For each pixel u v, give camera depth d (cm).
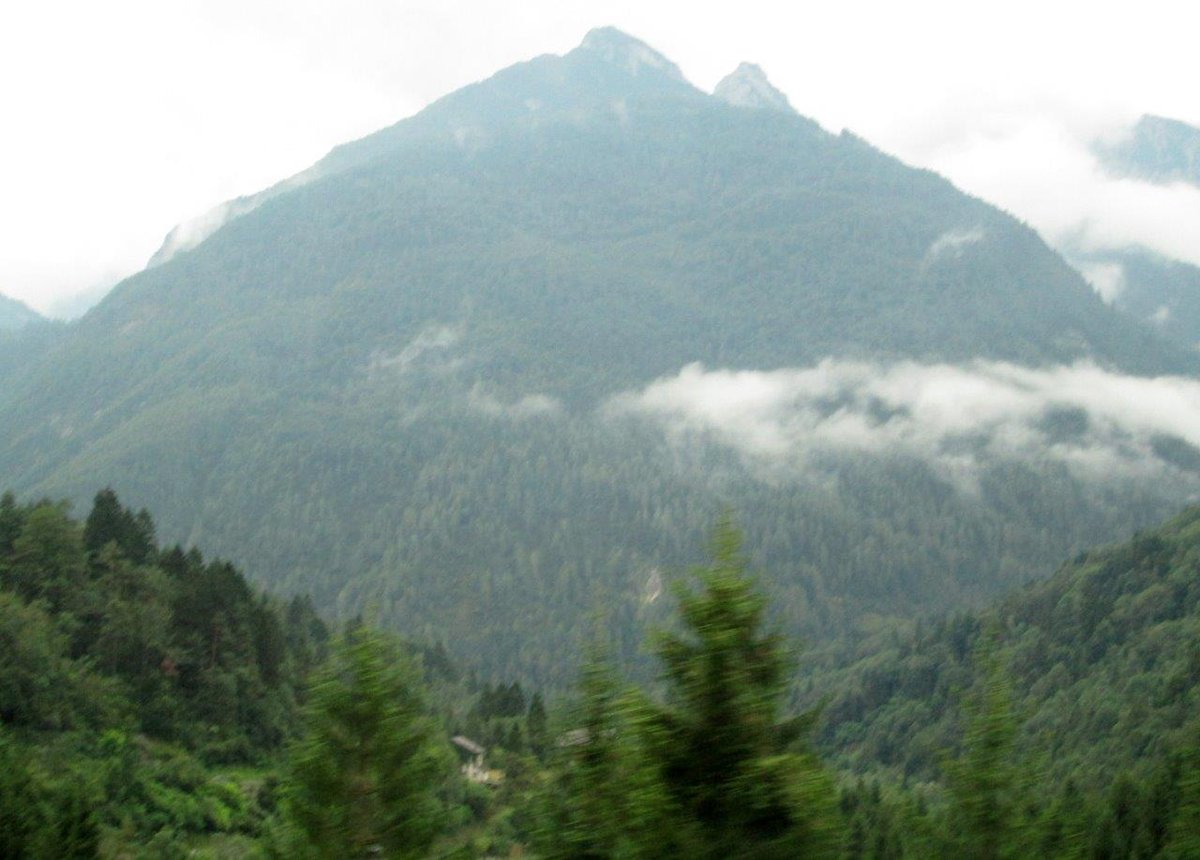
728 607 1402
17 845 3381
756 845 1298
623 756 1387
